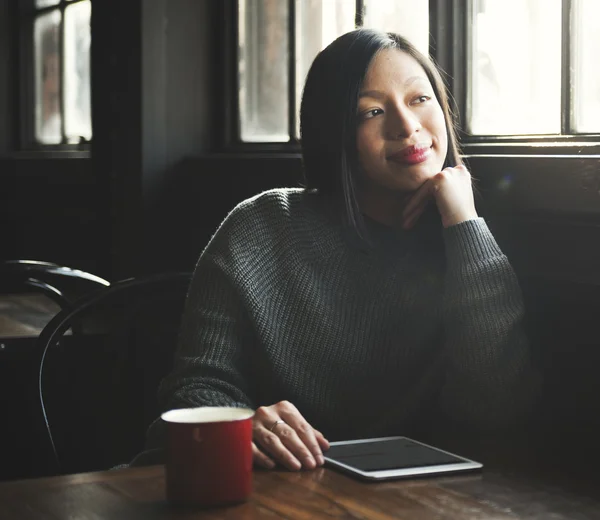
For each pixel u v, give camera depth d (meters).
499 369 1.40
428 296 1.49
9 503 1.02
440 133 1.48
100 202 2.63
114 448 1.96
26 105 3.83
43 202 3.50
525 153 1.70
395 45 1.48
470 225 1.43
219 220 2.39
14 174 3.63
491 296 1.40
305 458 1.15
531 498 1.04
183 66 2.50
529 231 1.57
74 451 2.37
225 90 2.52
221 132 2.54
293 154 2.30
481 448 1.28
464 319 1.40
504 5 1.83
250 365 1.51
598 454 1.24
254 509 0.99
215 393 1.39
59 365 2.35
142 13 2.44
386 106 1.46
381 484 1.09
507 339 1.40
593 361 1.51
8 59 3.82
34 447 2.37
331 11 2.26
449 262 1.43
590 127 1.67
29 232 3.55
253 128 2.49
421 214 1.52
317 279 1.48
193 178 2.47
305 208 1.52
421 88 1.47
